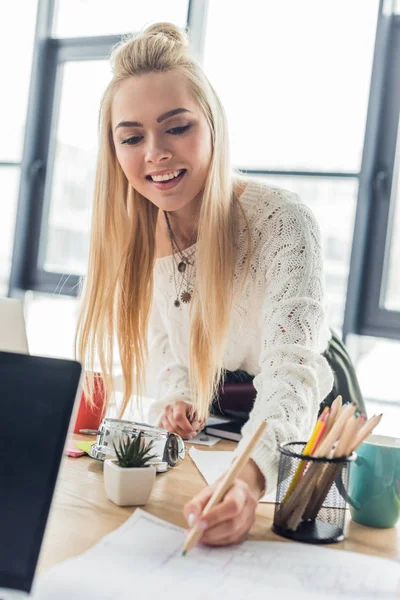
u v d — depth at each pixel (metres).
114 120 1.26
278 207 1.28
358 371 3.09
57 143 4.01
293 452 0.88
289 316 1.14
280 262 1.22
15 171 4.11
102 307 1.39
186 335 1.50
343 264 3.09
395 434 2.61
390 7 3.02
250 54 3.27
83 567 0.72
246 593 0.69
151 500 0.97
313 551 0.81
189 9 3.40
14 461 0.68
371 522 0.93
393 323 3.02
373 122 3.02
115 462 0.97
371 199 3.05
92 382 1.32
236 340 1.41
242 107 3.27
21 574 0.65
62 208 4.01
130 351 1.43
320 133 3.14
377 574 0.76
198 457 1.19
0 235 4.15
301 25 3.17
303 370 1.05
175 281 1.45
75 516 0.88
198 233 1.30
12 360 0.71
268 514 0.95
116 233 1.39
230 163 1.32
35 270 4.08
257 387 1.12
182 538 0.82
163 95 1.19
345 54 3.10
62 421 0.69
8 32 4.08
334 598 0.70
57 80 3.99
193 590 0.69
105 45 3.81
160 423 1.37
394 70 3.01
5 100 4.11
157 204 1.29
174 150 1.21
